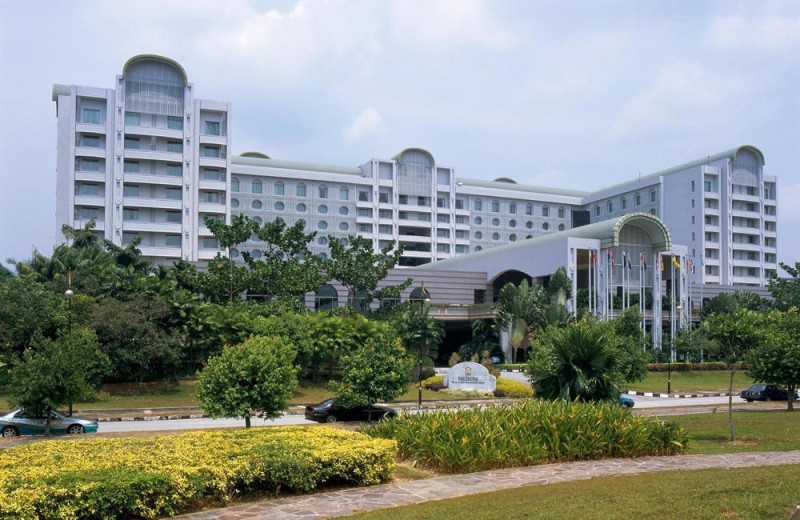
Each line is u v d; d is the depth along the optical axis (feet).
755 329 71.87
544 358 76.69
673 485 40.57
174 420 111.86
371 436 59.36
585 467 51.29
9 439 75.66
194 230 251.80
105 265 174.50
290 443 48.11
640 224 228.43
